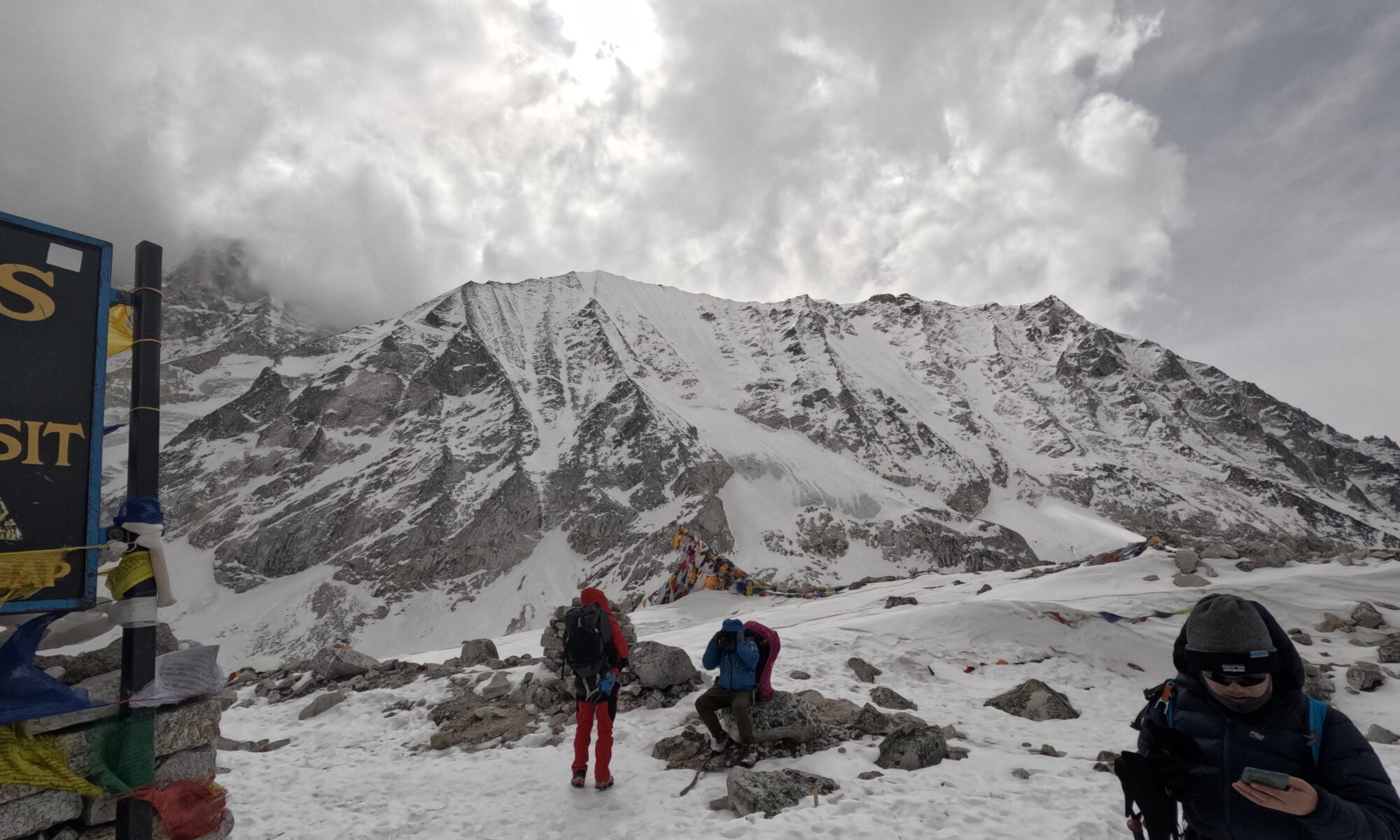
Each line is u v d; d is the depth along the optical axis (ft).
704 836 16.85
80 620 10.19
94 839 10.12
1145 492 467.52
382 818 19.72
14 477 9.81
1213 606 7.40
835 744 23.73
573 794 20.62
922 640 40.75
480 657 42.52
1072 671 36.76
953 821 17.16
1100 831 16.49
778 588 95.96
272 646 260.01
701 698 23.34
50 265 10.58
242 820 19.54
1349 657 36.24
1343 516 472.44
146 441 11.02
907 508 397.39
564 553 323.16
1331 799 6.16
